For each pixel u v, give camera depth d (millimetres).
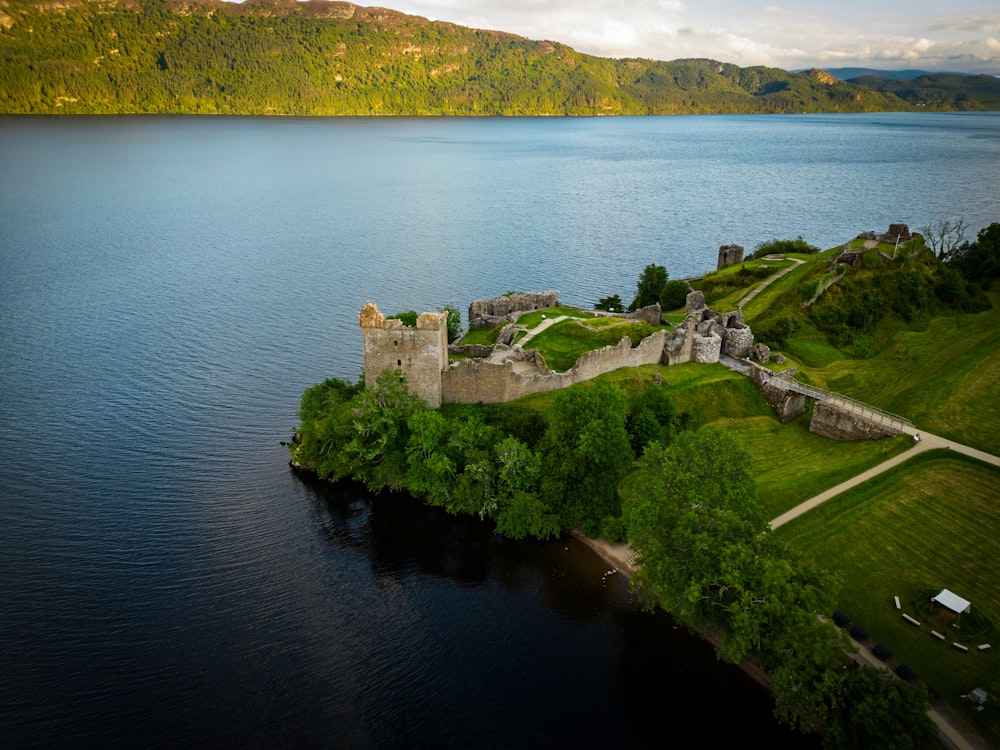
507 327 101438
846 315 116125
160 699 52469
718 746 49500
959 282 128625
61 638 57906
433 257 187625
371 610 62438
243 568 67188
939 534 63781
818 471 75000
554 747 49531
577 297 155125
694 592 47562
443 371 84938
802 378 96312
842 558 61781
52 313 137500
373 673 55594
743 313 119188
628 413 84312
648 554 53969
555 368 92062
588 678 55344
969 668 49875
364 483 81125
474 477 75000
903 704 43094
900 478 71875
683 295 129500
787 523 66250
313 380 110250
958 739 44469
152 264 174375
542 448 76000
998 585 57500
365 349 82562
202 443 90062
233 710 51750
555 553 70125
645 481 68625
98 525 72938
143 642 57750
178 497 78312
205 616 60875
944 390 89438
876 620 54938
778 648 47250
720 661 56625
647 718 51719
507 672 56031
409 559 69250
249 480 82000
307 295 153000
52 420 94938
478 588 65438
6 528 71938
